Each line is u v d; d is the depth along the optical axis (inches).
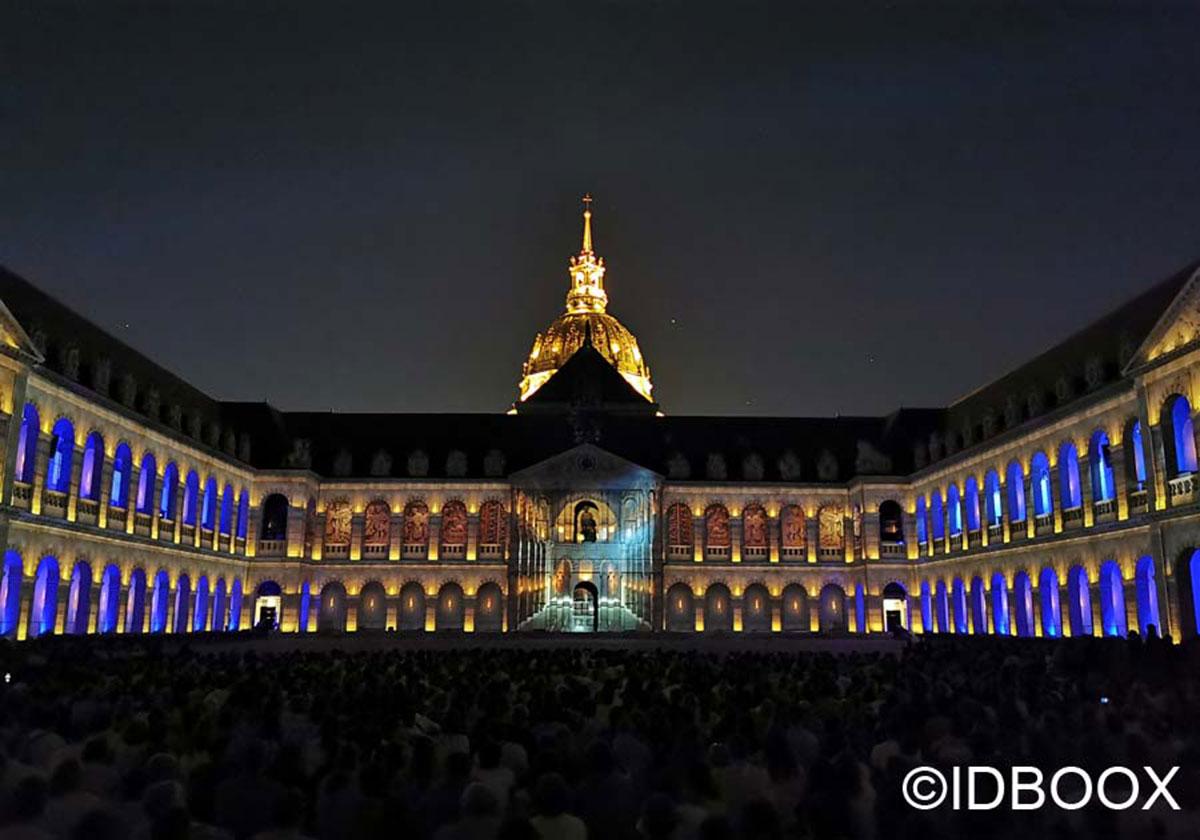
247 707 751.1
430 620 3545.8
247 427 3737.7
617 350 5329.7
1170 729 694.5
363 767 457.7
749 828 374.3
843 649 2444.6
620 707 702.5
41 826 380.8
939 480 3326.8
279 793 429.4
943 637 2731.3
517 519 3548.2
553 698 730.2
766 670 1171.9
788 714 664.4
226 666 1227.9
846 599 3641.7
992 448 2891.2
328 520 3634.4
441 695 824.9
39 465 2145.7
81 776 418.3
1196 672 1208.8
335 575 3572.8
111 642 2069.4
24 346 2025.1
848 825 402.9
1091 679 1092.5
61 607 2235.5
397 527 3604.8
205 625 3125.0
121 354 2844.5
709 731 674.8
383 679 983.6
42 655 1556.3
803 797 446.6
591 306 5748.0
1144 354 2059.5
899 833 388.5
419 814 438.3
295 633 3075.8
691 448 3865.7
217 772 478.9
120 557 2529.5
